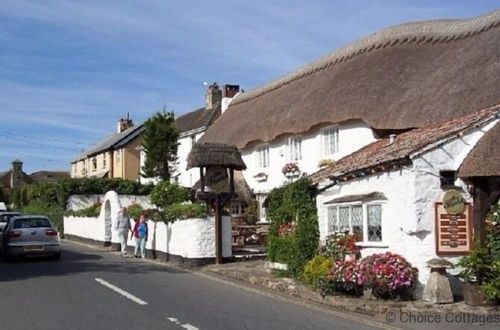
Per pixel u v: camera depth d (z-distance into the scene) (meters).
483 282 11.62
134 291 13.71
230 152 19.97
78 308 11.49
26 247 20.92
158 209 24.48
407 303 11.97
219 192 19.84
